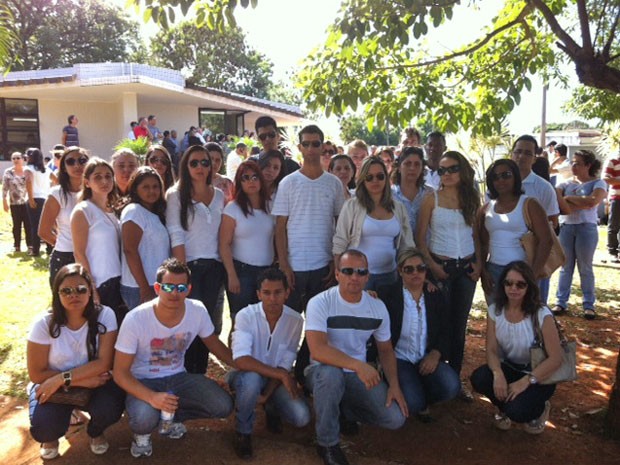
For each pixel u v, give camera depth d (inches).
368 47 198.8
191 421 165.9
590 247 268.1
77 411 160.6
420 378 162.1
